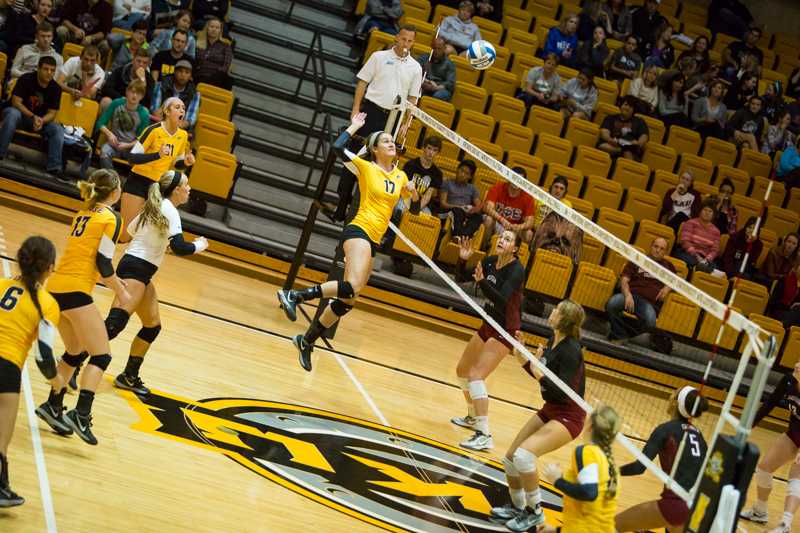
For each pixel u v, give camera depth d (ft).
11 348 17.54
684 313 43.73
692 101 57.77
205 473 21.93
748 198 52.65
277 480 22.71
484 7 57.57
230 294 37.86
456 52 54.44
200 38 47.67
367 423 28.45
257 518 20.52
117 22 49.52
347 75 53.67
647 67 57.06
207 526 19.49
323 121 50.65
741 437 16.39
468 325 43.68
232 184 43.11
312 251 43.60
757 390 16.38
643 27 60.18
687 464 20.12
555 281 39.99
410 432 28.89
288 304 28.25
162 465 21.65
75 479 19.72
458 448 28.81
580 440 34.40
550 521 25.34
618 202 49.34
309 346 29.25
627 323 43.24
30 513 17.79
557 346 23.41
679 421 20.56
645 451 20.40
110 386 25.22
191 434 23.81
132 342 26.30
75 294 20.98
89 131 42.55
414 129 47.26
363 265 28.19
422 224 41.50
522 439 23.99
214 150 42.73
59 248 36.63
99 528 18.03
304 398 28.94
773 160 56.59
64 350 26.45
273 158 47.37
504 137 49.90
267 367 30.66
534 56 57.36
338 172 47.67
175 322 32.09
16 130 40.98
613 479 18.12
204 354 29.91
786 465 38.68
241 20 54.03
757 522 30.73
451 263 43.19
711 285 45.50
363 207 28.71
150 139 33.99
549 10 61.16
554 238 40.06
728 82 60.59
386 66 35.40
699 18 66.23
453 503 24.44
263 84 50.52
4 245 34.88
